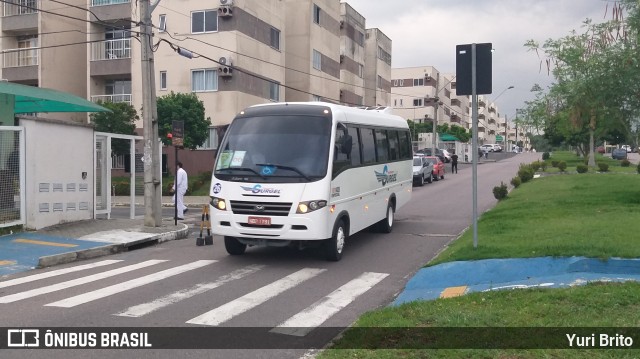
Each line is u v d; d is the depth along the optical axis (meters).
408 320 6.60
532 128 27.89
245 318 7.37
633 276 8.20
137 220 17.17
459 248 10.81
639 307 6.56
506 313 6.66
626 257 8.66
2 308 7.82
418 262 11.42
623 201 15.85
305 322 7.21
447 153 55.50
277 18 38.94
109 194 17.45
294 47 43.28
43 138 14.66
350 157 12.17
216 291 8.88
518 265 9.13
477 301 7.36
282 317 7.44
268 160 10.98
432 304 7.37
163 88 34.97
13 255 11.69
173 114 29.78
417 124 79.44
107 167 17.36
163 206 25.56
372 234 15.19
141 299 8.32
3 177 13.75
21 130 14.10
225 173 11.12
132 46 35.69
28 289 9.05
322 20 45.56
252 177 10.87
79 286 9.23
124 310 7.70
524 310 6.71
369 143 13.76
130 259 12.02
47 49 37.81
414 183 31.59
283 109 11.76
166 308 7.82
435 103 48.16
